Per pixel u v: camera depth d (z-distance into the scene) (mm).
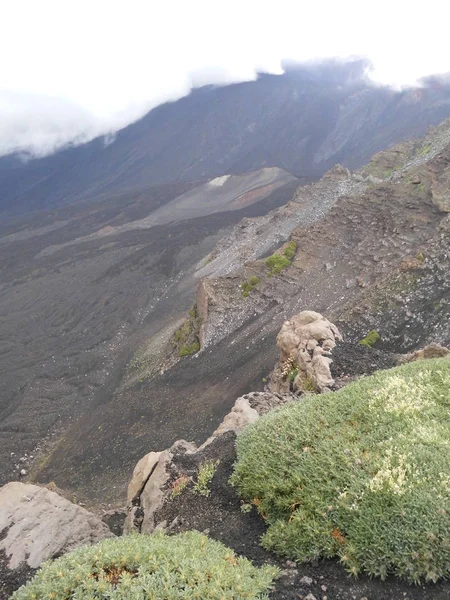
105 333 126500
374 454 11688
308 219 124125
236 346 74375
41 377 106125
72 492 49562
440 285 52344
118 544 10617
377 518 9844
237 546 11344
